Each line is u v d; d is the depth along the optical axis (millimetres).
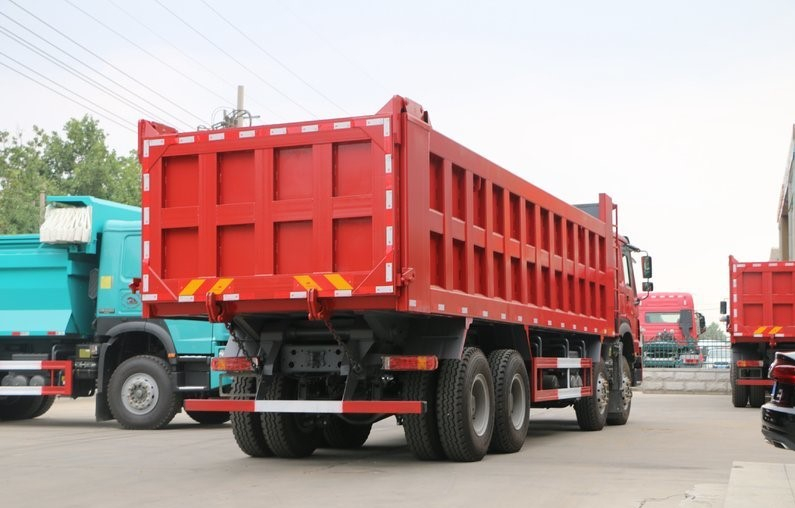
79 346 16484
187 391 15781
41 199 32875
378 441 13672
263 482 9141
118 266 16234
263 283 9742
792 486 8516
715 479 9344
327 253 9531
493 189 11906
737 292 23047
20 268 16688
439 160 10352
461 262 10867
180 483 9117
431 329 10617
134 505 7863
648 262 19156
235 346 10836
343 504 7836
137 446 12828
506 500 8039
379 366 10352
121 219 17016
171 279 10133
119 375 15938
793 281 22734
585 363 15156
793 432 8531
